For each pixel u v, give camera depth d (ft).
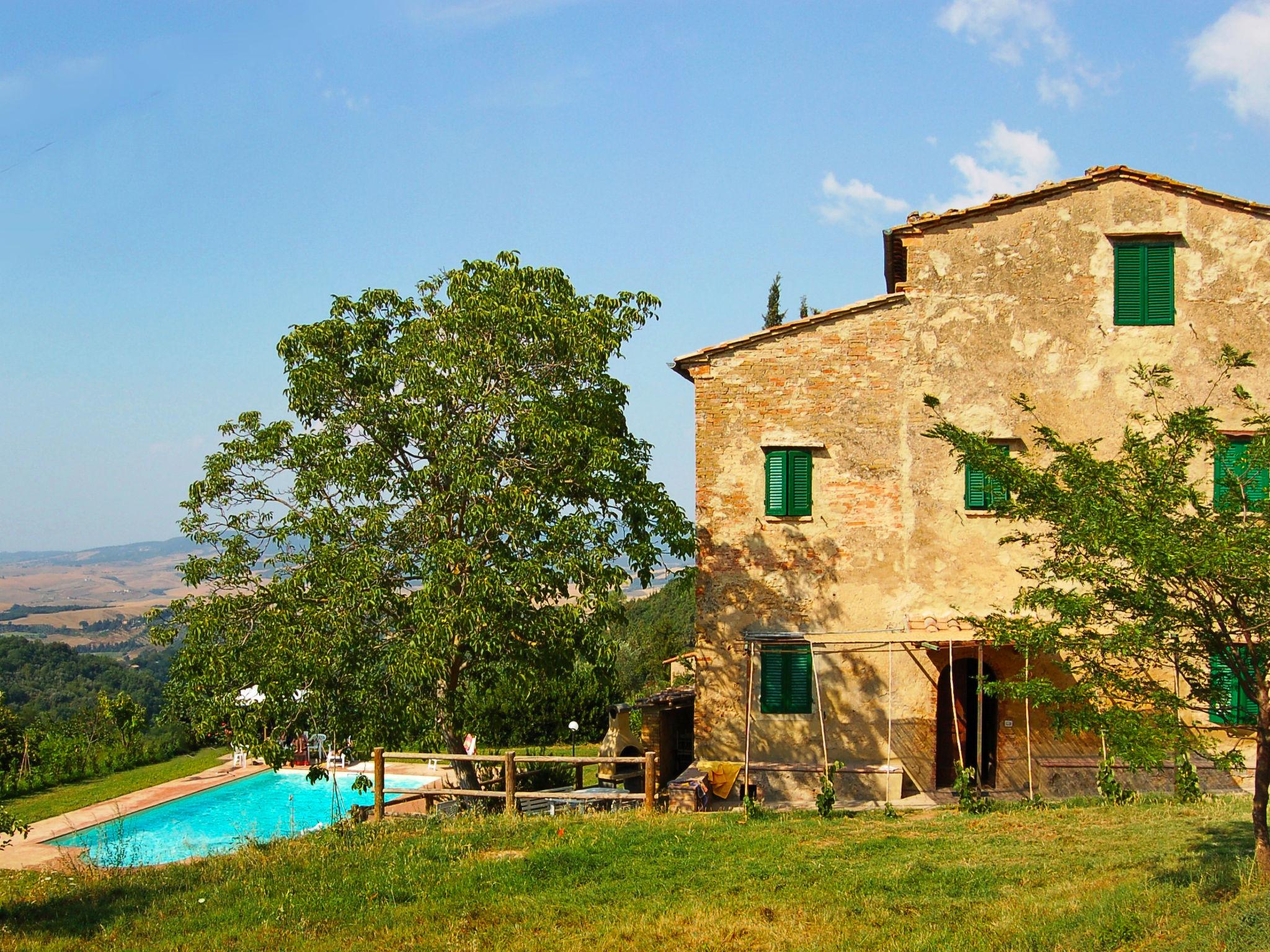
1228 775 62.85
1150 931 32.58
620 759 58.85
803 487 67.31
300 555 66.49
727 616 67.51
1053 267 66.64
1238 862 37.91
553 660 67.31
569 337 66.49
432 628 59.21
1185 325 65.77
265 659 64.08
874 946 35.01
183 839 88.63
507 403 63.72
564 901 42.16
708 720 67.15
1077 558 36.37
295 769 114.73
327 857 52.01
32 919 44.91
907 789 65.05
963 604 65.82
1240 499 35.09
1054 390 66.23
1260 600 33.40
